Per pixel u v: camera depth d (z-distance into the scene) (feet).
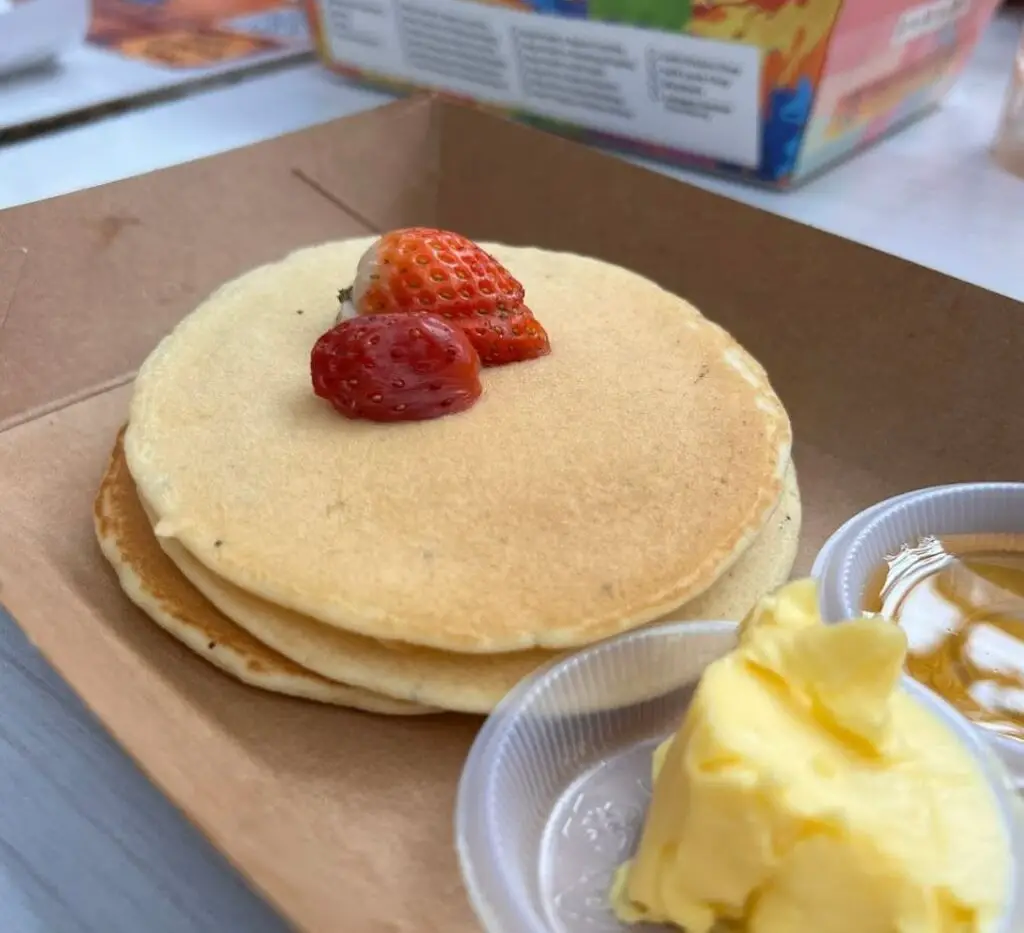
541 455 0.50
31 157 0.74
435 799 0.43
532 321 0.57
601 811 0.43
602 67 0.75
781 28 0.65
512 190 0.83
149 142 0.79
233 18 1.08
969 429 0.63
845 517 0.62
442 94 0.88
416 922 0.38
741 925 0.37
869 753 0.37
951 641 0.51
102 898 0.49
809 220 0.70
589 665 0.44
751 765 0.35
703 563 0.46
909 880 0.34
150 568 0.50
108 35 1.00
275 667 0.46
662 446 0.52
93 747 0.51
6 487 0.59
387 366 0.51
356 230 0.82
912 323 0.64
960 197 0.73
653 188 0.75
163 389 0.54
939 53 0.78
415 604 0.43
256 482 0.48
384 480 0.49
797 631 0.38
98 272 0.67
